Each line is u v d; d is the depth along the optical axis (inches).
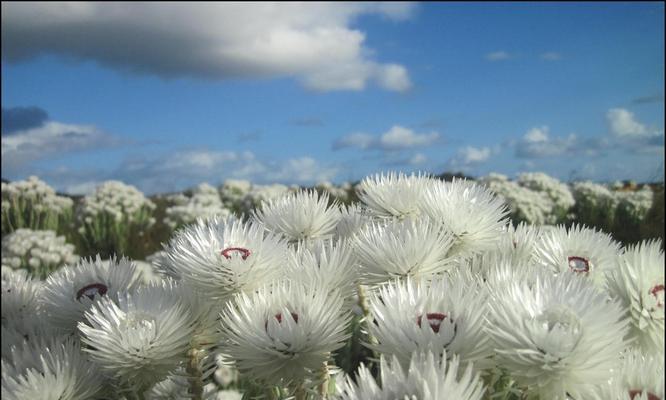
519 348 5.6
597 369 5.6
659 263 7.1
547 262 8.7
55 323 8.7
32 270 40.6
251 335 6.7
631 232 58.5
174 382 9.6
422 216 8.9
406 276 7.6
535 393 5.8
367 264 7.8
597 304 5.9
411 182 9.6
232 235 8.3
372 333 6.1
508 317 5.8
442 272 8.0
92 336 7.0
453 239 8.4
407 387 4.9
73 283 8.9
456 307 6.1
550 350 5.5
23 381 6.8
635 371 6.1
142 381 7.1
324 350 6.7
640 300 7.1
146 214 60.1
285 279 7.5
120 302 7.4
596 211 65.2
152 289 7.6
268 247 8.0
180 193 78.5
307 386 7.0
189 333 7.3
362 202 10.2
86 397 7.2
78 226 57.1
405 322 5.9
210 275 7.5
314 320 6.7
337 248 7.9
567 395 6.1
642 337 7.1
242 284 7.5
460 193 9.2
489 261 8.3
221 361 7.6
